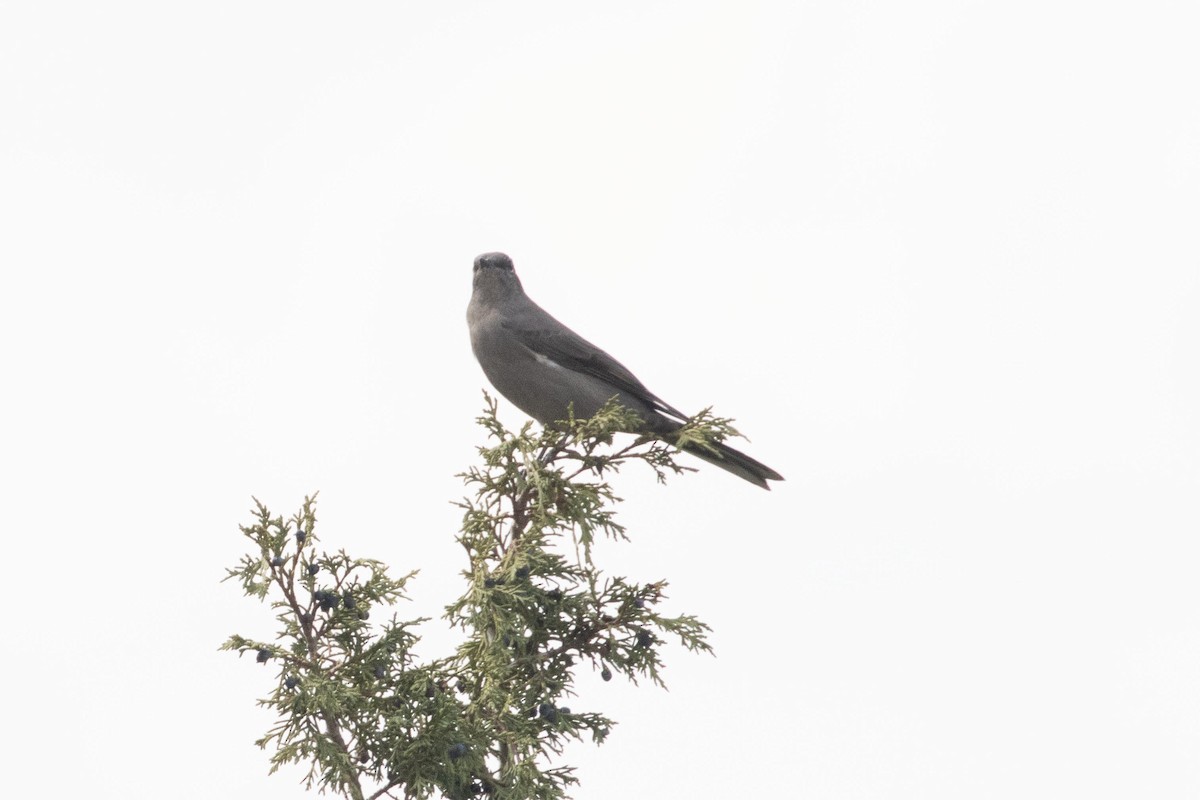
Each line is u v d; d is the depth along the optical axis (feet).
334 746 37.99
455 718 38.81
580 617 42.29
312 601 39.22
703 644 41.81
